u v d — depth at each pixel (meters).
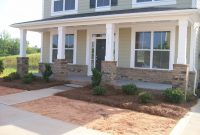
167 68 12.88
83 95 10.26
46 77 13.70
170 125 6.93
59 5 17.48
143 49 13.59
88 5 15.88
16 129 6.27
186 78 10.03
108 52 11.95
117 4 14.58
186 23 10.06
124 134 6.08
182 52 10.16
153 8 12.55
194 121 7.48
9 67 31.48
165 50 12.90
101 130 6.32
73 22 13.25
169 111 8.05
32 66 30.97
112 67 11.82
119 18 11.55
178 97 9.16
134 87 10.41
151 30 13.25
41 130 6.22
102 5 15.26
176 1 12.58
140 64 13.75
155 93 10.40
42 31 17.91
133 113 8.05
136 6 13.84
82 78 14.23
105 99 9.52
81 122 6.95
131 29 13.90
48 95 10.74
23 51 16.17
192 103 9.84
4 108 8.46
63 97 10.38
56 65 14.09
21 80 14.40
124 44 14.22
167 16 10.46
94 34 15.56
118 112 8.12
